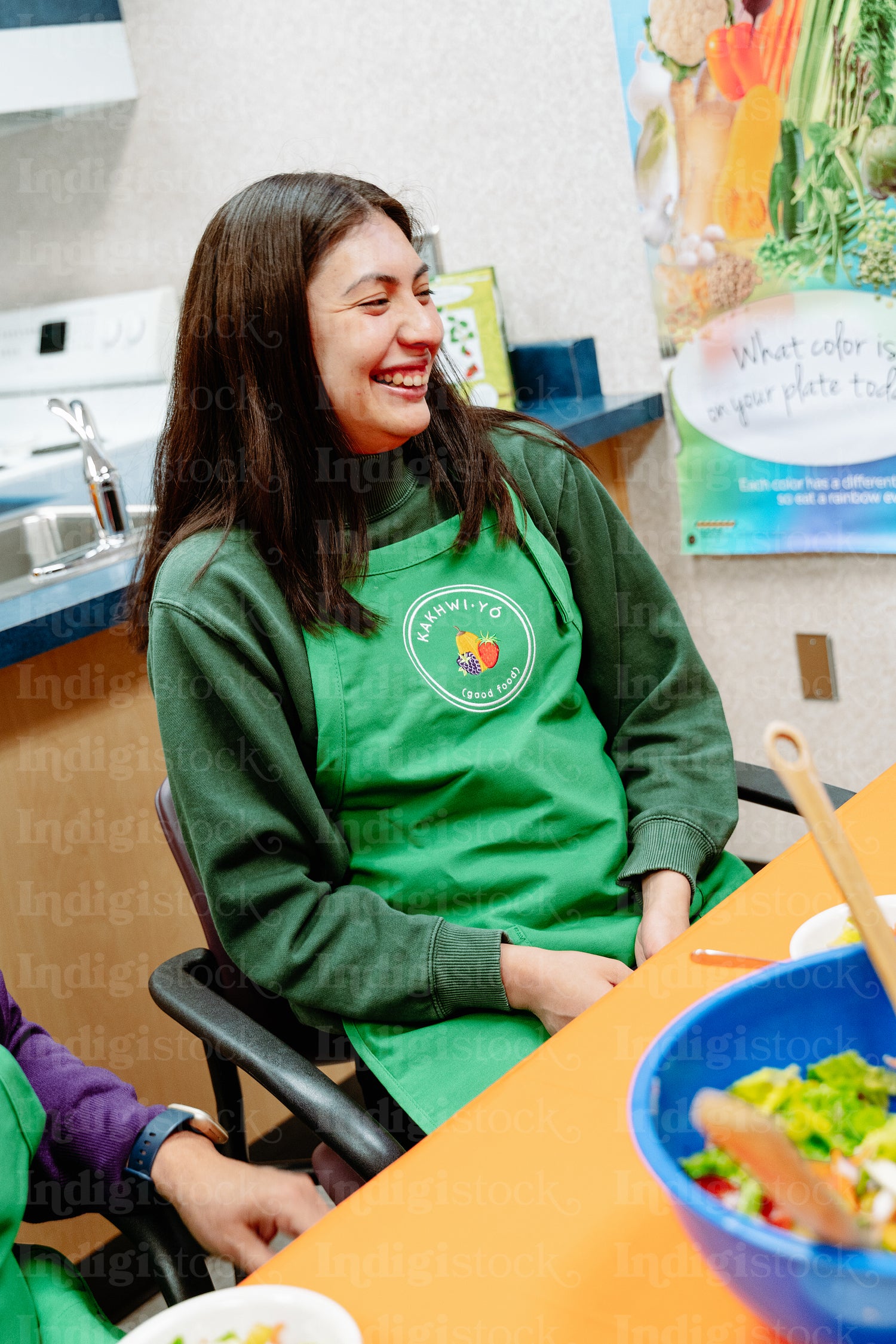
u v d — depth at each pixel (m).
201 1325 0.55
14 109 2.54
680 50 1.89
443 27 2.16
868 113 1.73
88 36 2.55
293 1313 0.55
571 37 2.01
